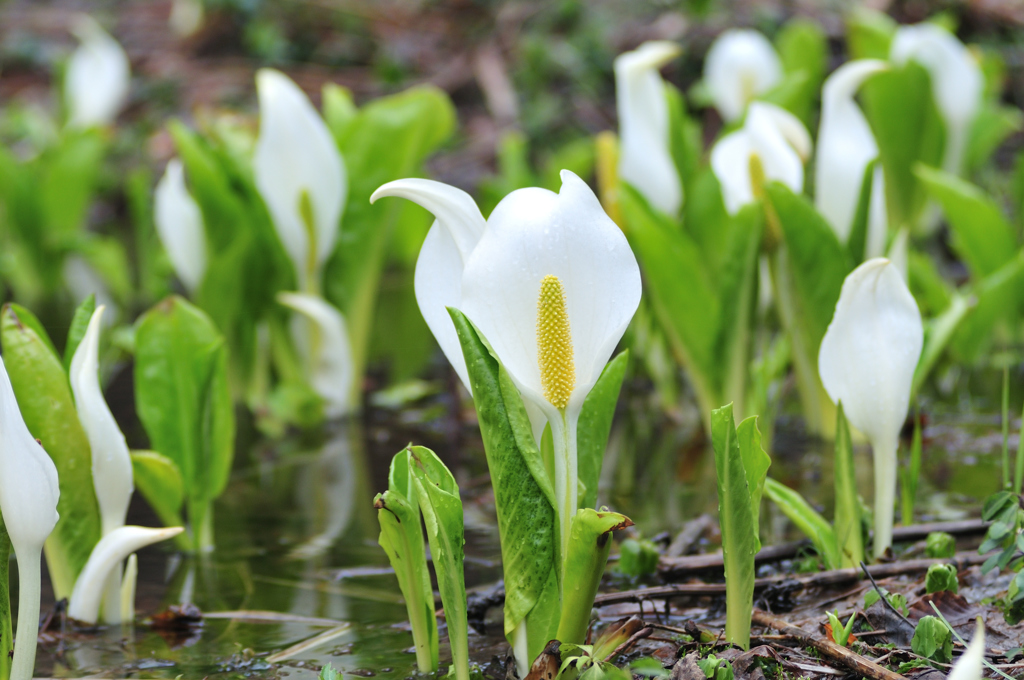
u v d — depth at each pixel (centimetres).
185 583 166
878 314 158
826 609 158
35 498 148
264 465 200
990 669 151
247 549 172
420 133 234
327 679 151
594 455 151
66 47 694
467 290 147
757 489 151
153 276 356
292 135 209
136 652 157
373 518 178
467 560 169
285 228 218
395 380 272
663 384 233
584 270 147
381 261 242
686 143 247
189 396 169
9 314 156
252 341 238
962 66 331
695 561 164
